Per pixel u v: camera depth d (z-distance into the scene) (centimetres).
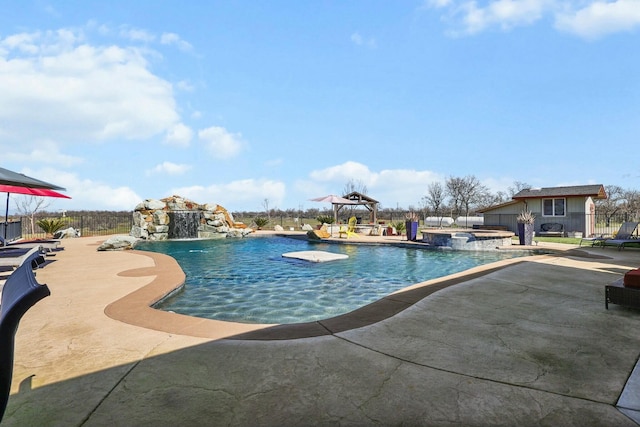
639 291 452
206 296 702
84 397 249
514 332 392
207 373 288
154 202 2248
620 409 231
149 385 267
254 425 213
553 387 262
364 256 1366
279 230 2977
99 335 389
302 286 802
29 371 295
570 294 586
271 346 349
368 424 214
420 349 340
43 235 2330
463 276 769
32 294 156
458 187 5109
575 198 2247
